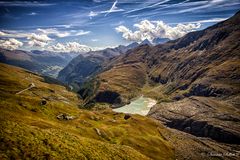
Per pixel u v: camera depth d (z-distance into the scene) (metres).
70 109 158.88
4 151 42.25
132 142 136.75
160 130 187.50
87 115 159.50
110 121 166.12
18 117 93.50
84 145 62.53
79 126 123.00
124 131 148.50
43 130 59.31
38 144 49.25
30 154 44.75
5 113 93.25
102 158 59.97
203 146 193.25
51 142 52.75
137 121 183.88
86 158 54.38
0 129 48.50
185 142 182.12
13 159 41.53
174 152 152.50
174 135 192.00
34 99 143.00
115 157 67.06
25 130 53.00
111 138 131.00
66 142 57.56
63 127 108.75
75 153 53.41
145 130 169.38
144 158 86.12
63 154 50.31
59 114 135.88
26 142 47.66
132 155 79.62
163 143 156.00
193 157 156.25
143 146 138.38
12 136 47.75
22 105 123.50
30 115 112.00
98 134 125.38
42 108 131.88
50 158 46.44
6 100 124.56
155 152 138.88
